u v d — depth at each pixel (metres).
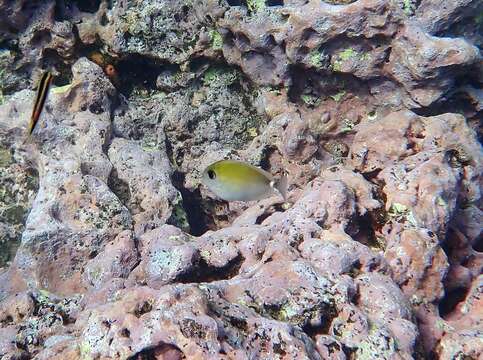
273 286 0.36
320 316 0.35
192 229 0.76
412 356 0.35
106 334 0.30
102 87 0.67
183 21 0.68
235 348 0.30
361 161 0.58
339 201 0.47
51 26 0.68
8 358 0.37
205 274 0.44
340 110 0.70
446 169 0.51
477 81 0.65
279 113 0.69
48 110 0.65
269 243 0.43
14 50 0.69
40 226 0.54
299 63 0.64
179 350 0.29
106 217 0.57
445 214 0.49
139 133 0.72
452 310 0.50
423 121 0.58
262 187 0.38
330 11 0.60
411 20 0.61
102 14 0.70
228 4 0.65
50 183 0.58
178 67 0.72
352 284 0.37
